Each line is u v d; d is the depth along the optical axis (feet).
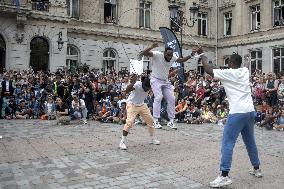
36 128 35.22
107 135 29.45
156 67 30.25
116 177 17.20
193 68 97.66
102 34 82.89
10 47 67.31
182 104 44.96
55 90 48.34
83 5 80.94
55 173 17.89
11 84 48.49
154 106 32.45
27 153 22.22
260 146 25.91
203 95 50.83
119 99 44.93
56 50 72.18
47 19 70.69
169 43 50.34
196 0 99.45
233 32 98.07
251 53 92.84
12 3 65.77
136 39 88.07
